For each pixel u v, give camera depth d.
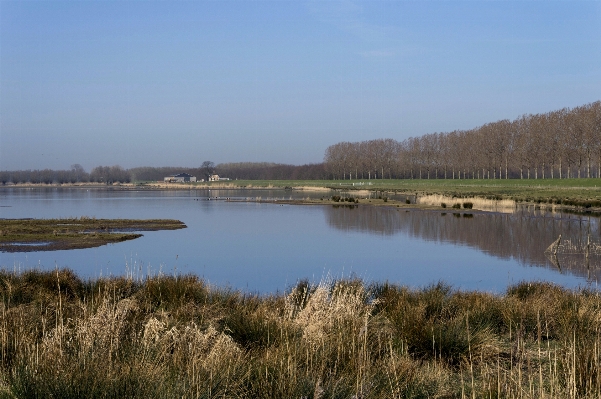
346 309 7.23
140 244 25.16
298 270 17.67
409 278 16.14
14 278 10.99
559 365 5.88
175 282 10.65
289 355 5.20
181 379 4.77
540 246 23.06
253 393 4.80
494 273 16.95
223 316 8.27
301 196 75.50
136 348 5.59
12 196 87.00
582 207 43.84
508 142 111.38
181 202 63.88
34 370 4.73
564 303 9.16
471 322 7.70
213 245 24.53
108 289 9.91
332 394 4.64
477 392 5.26
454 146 131.50
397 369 5.46
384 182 136.38
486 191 77.69
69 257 21.03
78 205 59.06
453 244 24.25
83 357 4.94
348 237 27.41
